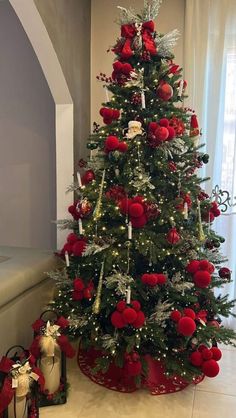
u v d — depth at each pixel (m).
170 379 2.18
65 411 1.90
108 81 2.28
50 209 3.21
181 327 1.84
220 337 2.04
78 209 2.12
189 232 2.21
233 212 2.88
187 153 2.27
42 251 2.80
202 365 1.93
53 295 2.59
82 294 2.11
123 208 1.99
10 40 3.11
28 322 2.23
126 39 2.19
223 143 2.88
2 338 1.94
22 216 3.28
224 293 2.91
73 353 2.01
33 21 2.18
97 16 3.09
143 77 2.14
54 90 2.64
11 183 3.27
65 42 2.53
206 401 2.02
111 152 2.04
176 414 1.90
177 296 2.07
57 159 2.77
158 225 2.13
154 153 2.11
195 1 2.79
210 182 2.86
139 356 1.99
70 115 2.70
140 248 1.97
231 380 2.23
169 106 2.18
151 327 1.99
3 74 3.17
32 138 3.18
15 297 2.09
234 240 2.90
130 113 2.19
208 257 2.25
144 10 2.24
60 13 2.43
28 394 1.68
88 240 2.12
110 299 2.05
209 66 2.84
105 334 2.08
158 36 2.20
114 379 2.17
